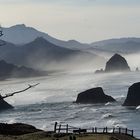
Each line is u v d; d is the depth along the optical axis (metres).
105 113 175.88
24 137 77.94
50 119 164.75
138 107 186.75
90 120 157.12
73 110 192.12
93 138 75.56
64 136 79.31
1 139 73.62
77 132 86.56
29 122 160.50
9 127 90.12
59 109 198.75
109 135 81.31
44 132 82.81
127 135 88.00
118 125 143.50
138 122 148.62
